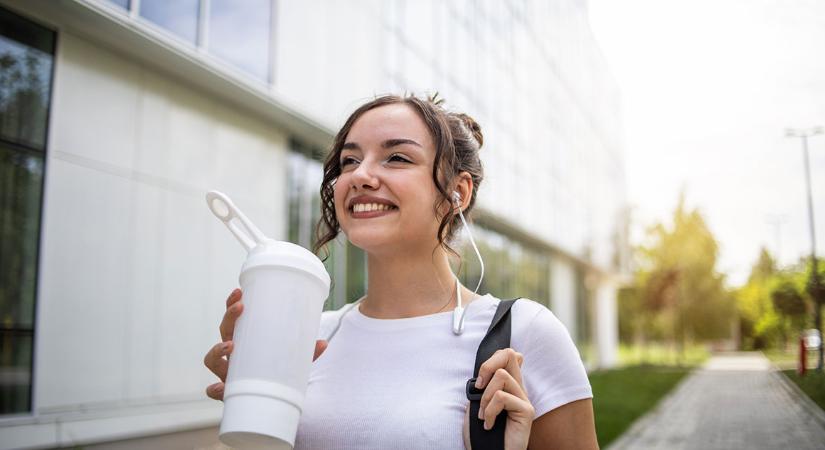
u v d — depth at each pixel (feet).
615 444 27.71
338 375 4.32
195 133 24.67
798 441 22.99
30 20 19.24
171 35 21.81
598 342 99.66
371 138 4.35
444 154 4.35
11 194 18.48
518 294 63.16
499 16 59.52
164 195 23.13
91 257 20.43
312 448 4.07
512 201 57.88
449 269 4.68
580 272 91.81
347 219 4.32
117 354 20.99
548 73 73.72
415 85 40.60
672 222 97.91
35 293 18.79
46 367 18.81
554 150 73.61
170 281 23.17
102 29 20.10
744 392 46.34
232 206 3.81
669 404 44.19
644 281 104.22
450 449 3.78
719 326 100.83
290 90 27.96
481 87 53.11
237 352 3.48
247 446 3.42
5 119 18.49
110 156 21.34
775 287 25.38
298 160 30.76
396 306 4.55
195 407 23.38
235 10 24.98
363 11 34.58
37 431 17.95
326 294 3.77
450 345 4.22
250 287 3.61
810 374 23.04
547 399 3.97
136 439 21.04
